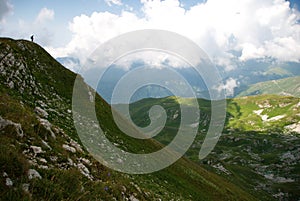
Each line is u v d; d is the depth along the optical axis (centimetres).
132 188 2033
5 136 1312
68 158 1543
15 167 996
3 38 5256
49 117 3259
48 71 5381
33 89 4338
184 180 5200
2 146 1059
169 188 3969
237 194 7512
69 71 6006
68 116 3994
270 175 19050
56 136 1830
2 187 895
